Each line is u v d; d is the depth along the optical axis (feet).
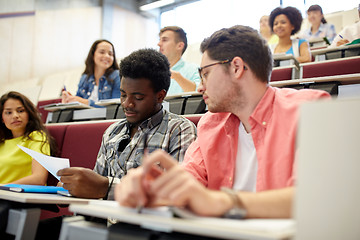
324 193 1.23
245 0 17.61
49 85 12.41
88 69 8.07
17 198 2.16
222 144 2.68
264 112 2.43
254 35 2.50
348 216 1.18
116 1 20.49
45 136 5.05
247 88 2.47
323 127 1.26
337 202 1.20
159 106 3.63
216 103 2.54
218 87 2.50
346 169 1.21
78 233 1.70
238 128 2.69
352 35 8.81
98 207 1.64
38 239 2.58
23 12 16.25
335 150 1.23
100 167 3.72
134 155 3.43
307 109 1.31
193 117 4.05
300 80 4.24
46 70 17.28
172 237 1.45
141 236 1.44
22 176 4.90
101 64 7.80
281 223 1.38
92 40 19.43
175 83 6.84
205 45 2.61
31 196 2.27
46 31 17.25
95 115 5.41
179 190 1.47
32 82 14.38
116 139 3.68
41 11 17.03
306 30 12.73
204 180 2.68
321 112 1.28
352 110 1.22
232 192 1.61
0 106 5.18
